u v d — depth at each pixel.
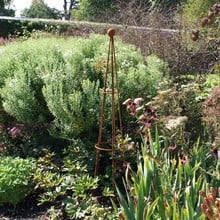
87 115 5.30
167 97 4.79
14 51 6.62
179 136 4.46
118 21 11.93
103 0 25.09
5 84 6.13
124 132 5.30
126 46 6.71
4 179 4.69
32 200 4.81
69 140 5.43
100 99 5.32
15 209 4.69
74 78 5.60
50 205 4.68
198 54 8.86
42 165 5.07
